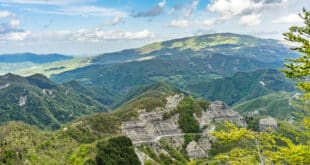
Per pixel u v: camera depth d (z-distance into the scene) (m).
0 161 143.62
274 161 47.88
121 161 188.12
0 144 160.12
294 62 40.44
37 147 173.88
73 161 172.38
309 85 41.88
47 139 195.25
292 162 44.31
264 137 46.66
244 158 48.56
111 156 187.50
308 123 47.84
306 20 38.94
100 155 182.12
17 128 193.25
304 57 39.75
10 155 150.50
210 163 183.50
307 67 39.50
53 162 162.38
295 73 40.75
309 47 38.88
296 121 52.31
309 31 38.94
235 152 49.03
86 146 186.12
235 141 49.41
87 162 171.00
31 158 156.12
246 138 48.41
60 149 185.88
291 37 39.59
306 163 43.78
